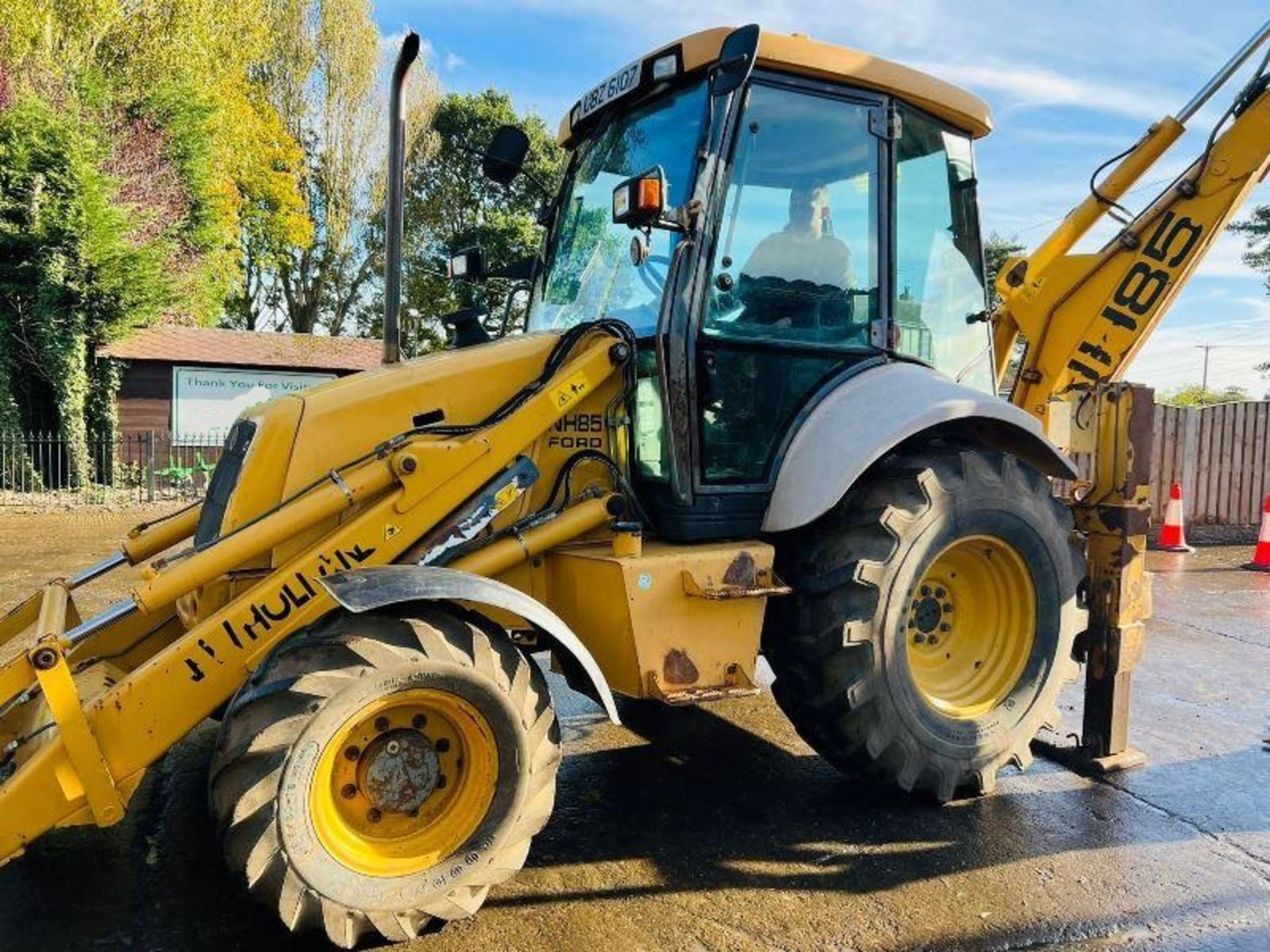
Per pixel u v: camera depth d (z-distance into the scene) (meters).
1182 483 11.23
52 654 2.53
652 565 3.19
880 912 2.91
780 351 3.66
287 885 2.51
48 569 8.57
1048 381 5.09
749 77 3.51
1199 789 3.88
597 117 4.12
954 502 3.55
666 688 3.22
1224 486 11.41
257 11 25.78
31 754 2.85
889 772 3.53
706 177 3.40
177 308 21.22
